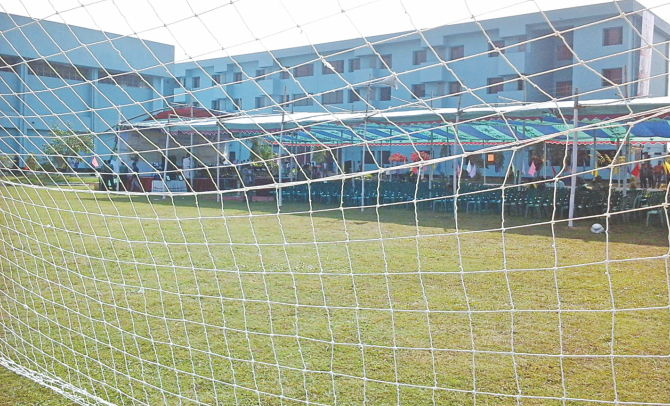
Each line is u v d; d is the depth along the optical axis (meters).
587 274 6.41
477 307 5.11
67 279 6.08
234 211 13.70
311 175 16.61
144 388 3.37
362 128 13.66
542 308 5.04
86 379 3.50
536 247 8.42
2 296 5.35
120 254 7.66
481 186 13.85
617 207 11.80
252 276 6.36
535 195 12.38
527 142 2.27
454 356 3.88
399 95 21.61
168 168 17.22
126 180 15.55
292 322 4.64
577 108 9.20
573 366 3.70
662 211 10.93
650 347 4.03
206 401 3.20
